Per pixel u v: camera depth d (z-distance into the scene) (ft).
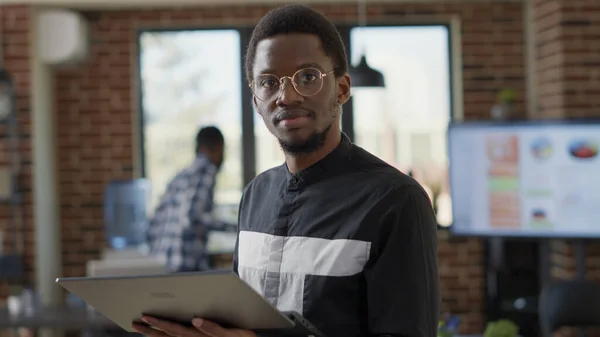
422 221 5.43
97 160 24.44
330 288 5.42
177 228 19.61
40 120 23.13
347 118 24.68
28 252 22.68
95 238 24.47
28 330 20.79
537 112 23.34
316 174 5.76
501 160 21.06
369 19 24.18
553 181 20.70
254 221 6.14
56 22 22.93
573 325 15.29
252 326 5.20
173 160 24.89
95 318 16.67
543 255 22.43
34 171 22.68
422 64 24.59
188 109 24.79
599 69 21.21
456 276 24.14
